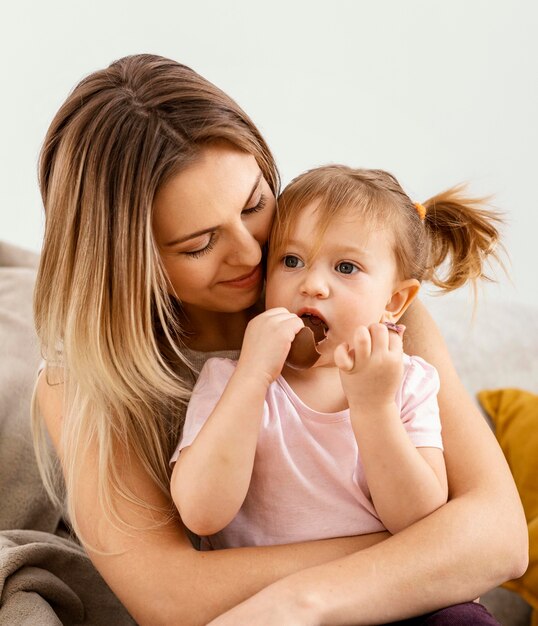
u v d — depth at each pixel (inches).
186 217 41.5
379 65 90.8
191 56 88.9
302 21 89.2
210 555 41.2
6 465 56.5
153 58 46.1
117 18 87.7
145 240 41.8
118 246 42.4
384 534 41.5
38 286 46.3
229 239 42.2
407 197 48.1
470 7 90.5
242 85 90.0
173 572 41.0
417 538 39.4
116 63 46.4
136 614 41.3
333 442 42.3
